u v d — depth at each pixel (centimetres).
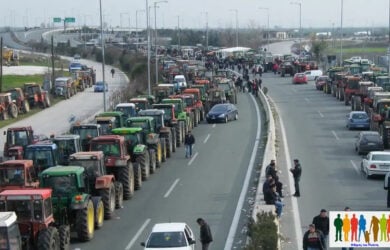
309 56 19712
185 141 5672
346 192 4212
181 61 15962
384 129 5894
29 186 3206
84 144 4469
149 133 5100
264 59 17662
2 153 5853
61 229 2998
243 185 4431
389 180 3747
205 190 4325
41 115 8906
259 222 2930
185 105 7188
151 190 4378
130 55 18088
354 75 9950
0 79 9650
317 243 2711
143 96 8069
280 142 6238
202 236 2950
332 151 5769
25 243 2788
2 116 8294
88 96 11369
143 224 3559
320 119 7900
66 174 3203
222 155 5594
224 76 11994
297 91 11600
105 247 3170
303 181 4553
